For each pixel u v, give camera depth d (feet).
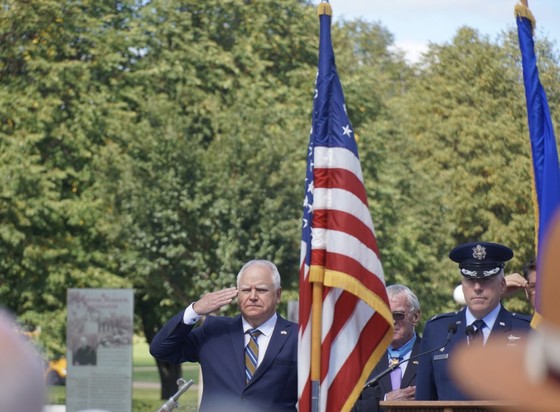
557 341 5.03
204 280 90.58
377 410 26.76
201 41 108.06
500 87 140.97
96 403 61.93
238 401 24.40
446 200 121.90
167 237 91.45
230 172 91.61
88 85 105.29
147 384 188.55
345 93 110.22
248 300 25.05
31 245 99.76
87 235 103.50
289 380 24.94
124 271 99.60
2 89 102.12
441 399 24.30
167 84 107.86
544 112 24.97
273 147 90.99
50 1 103.24
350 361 24.04
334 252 24.17
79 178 104.12
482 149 135.74
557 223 5.06
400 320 28.81
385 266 104.12
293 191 90.27
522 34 25.25
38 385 5.27
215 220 90.48
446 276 109.50
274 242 89.86
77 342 61.98
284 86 108.88
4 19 104.01
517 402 5.12
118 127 98.84
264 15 111.75
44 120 100.42
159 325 116.67
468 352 5.50
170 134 91.61
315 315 24.16
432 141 138.62
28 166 98.58
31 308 101.09
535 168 24.81
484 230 135.74
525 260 130.52
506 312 24.44
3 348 5.25
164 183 91.09
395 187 106.73
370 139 104.73
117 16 110.63
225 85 104.53
